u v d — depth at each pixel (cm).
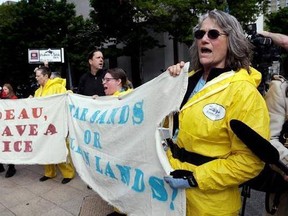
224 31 166
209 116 155
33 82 1811
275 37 224
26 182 456
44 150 443
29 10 1544
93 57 454
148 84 196
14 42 1608
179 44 1609
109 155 242
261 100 154
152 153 191
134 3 1302
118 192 230
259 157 146
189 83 185
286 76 212
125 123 218
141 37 1396
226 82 157
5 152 460
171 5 1238
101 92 453
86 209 347
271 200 216
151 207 192
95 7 1444
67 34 1562
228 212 163
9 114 454
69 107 341
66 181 440
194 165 162
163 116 180
